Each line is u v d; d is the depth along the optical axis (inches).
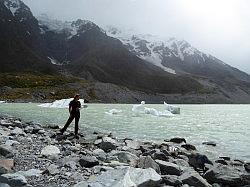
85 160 577.6
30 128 1157.7
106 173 466.0
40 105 4217.5
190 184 503.8
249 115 3191.4
